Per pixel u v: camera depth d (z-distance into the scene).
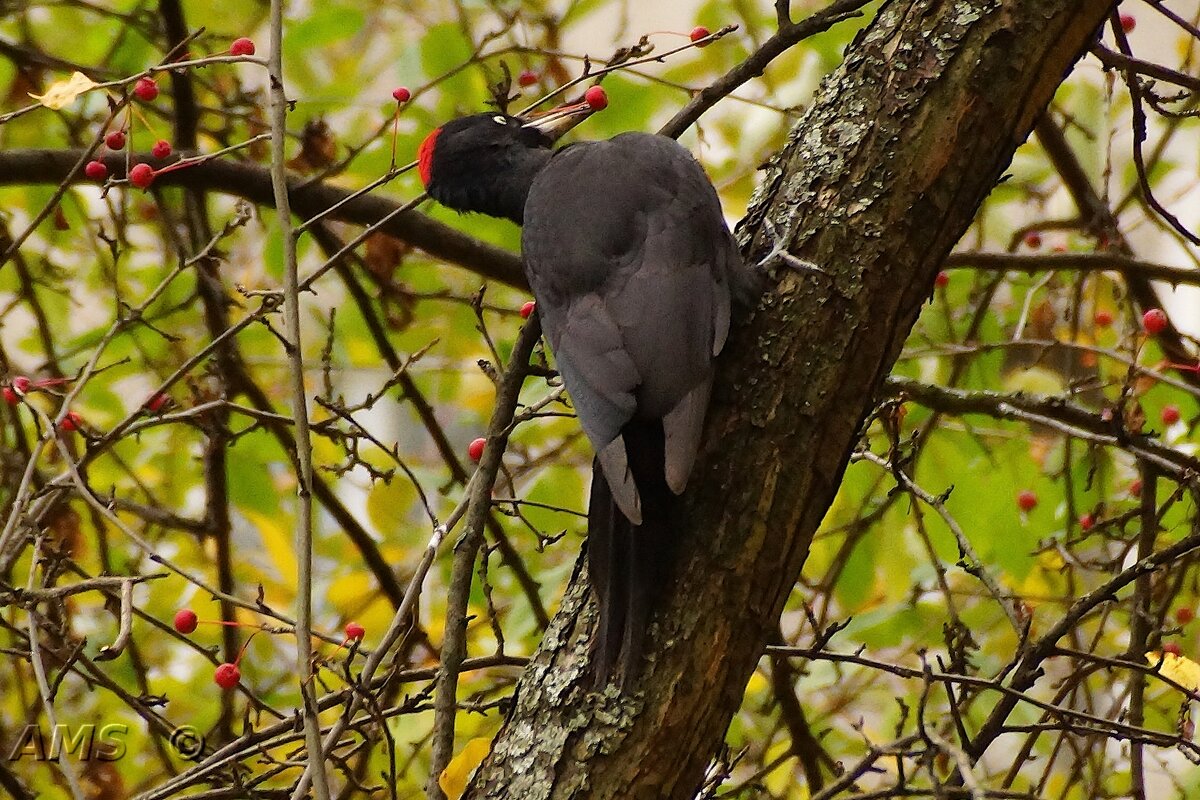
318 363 13.09
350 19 10.47
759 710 10.66
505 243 11.20
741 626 6.02
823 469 6.14
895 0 6.68
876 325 6.21
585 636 6.29
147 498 11.26
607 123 10.79
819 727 12.27
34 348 13.06
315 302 15.09
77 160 9.95
